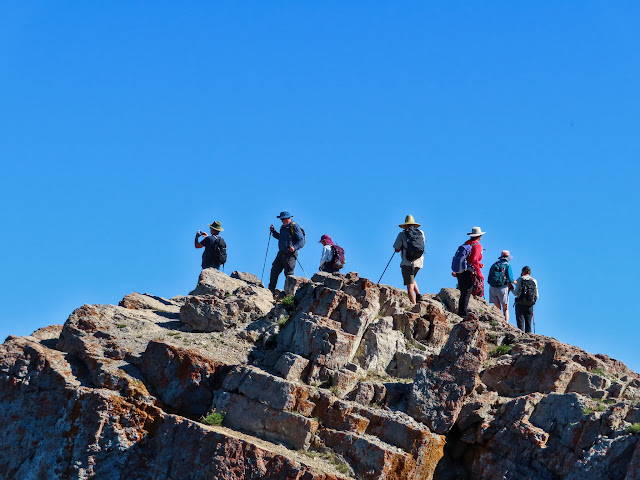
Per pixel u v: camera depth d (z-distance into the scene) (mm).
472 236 47062
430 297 48781
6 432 38812
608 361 42031
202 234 53719
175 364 39312
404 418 37750
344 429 37375
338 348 40062
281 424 37531
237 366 39281
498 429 37844
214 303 43656
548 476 36125
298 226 50656
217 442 35594
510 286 50344
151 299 48000
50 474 37031
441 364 39250
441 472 37938
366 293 43000
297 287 47688
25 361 40031
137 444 37125
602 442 35281
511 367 40812
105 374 39062
